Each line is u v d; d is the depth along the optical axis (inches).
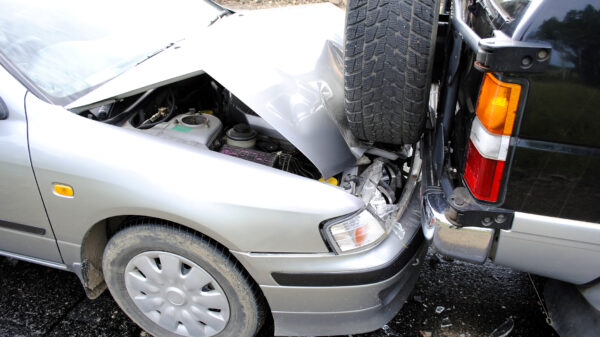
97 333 84.6
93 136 68.4
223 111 89.5
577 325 69.4
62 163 68.1
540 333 84.7
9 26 79.7
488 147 54.4
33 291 93.4
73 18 89.0
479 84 60.0
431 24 61.7
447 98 75.4
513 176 55.5
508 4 57.2
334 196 65.2
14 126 70.1
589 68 48.6
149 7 101.3
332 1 233.0
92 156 67.4
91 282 80.5
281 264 66.2
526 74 49.7
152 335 82.6
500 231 59.6
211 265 68.7
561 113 51.2
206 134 76.0
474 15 71.5
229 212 64.0
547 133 52.5
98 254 79.4
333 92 82.7
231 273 68.6
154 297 76.0
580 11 46.9
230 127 86.7
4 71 72.4
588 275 61.6
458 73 71.5
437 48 81.0
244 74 73.5
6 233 79.8
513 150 54.0
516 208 57.6
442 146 71.7
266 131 82.4
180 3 106.9
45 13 86.1
